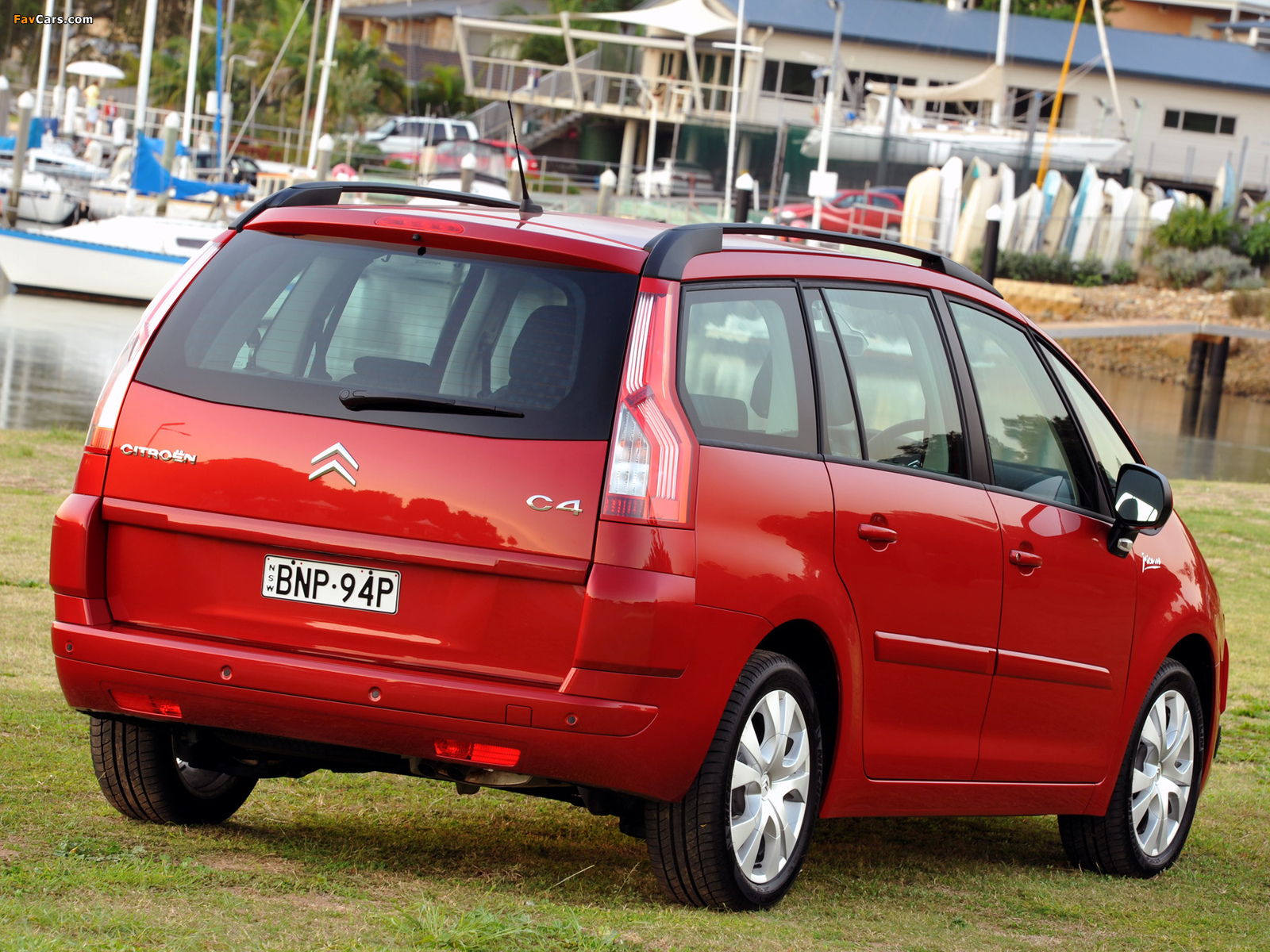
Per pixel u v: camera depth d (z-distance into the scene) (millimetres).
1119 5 138125
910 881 9172
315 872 7699
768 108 102125
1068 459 10000
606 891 7969
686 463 7258
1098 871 10172
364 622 7312
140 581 7676
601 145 109188
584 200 91500
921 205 83438
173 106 134750
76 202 84125
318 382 7488
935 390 9023
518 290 7516
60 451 28094
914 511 8523
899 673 8477
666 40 102125
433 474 7223
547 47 116500
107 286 72500
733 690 7531
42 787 8984
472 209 8336
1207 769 10984
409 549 7207
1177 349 88750
